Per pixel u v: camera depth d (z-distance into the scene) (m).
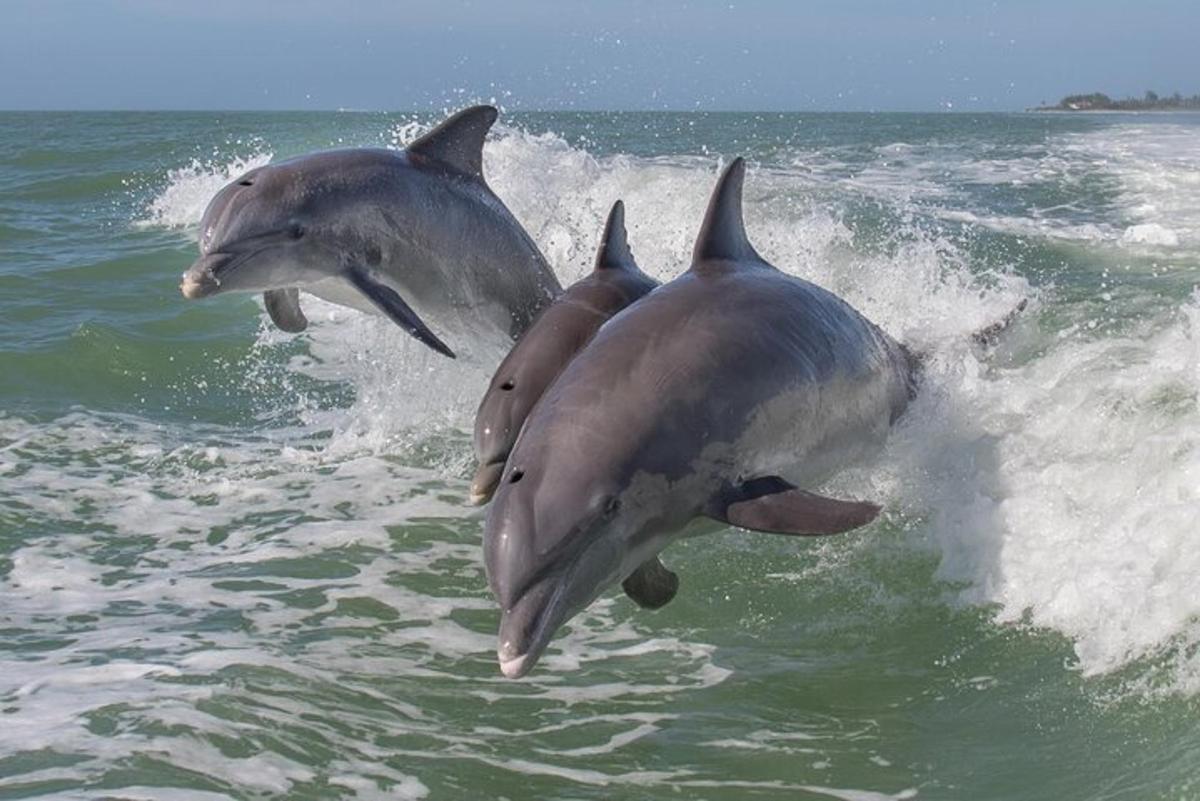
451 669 5.65
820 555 6.72
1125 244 16.03
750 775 4.73
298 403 10.29
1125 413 6.99
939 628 5.89
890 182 24.23
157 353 11.48
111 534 7.45
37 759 4.55
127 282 14.96
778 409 5.60
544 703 5.33
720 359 5.41
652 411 5.11
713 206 6.17
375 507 7.87
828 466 6.25
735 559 6.75
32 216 22.56
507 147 18.91
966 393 7.33
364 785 4.55
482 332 8.59
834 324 6.27
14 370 10.77
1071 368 8.03
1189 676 5.04
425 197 8.08
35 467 8.57
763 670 5.64
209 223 7.64
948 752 4.84
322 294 8.19
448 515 7.72
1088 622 5.59
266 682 5.35
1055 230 17.44
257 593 6.54
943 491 6.80
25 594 6.52
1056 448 6.85
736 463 5.38
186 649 5.75
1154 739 4.72
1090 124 60.84
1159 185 23.44
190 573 6.84
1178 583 5.43
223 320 12.88
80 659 5.61
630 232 14.55
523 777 4.70
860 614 6.11
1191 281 13.07
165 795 4.31
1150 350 8.32
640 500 5.00
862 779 4.68
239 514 7.79
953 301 11.20
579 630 6.12
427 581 6.72
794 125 59.78
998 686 5.31
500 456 6.03
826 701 5.33
